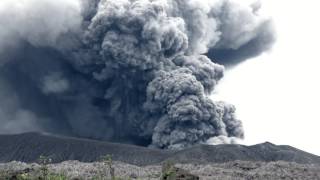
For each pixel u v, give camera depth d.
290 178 154.25
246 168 173.50
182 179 119.81
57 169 158.75
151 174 156.38
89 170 159.00
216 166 179.25
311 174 160.75
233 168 174.50
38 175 125.75
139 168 171.38
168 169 122.94
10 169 153.88
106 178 136.62
